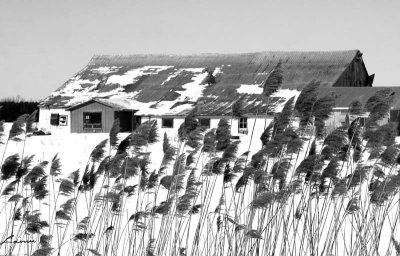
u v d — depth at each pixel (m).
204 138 11.41
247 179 10.70
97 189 18.72
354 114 11.25
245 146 35.12
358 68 67.12
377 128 11.05
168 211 10.68
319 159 10.59
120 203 11.23
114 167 11.07
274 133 11.16
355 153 11.30
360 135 11.30
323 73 63.09
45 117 60.66
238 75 65.12
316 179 10.97
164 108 59.12
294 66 64.81
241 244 10.85
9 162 10.88
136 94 64.69
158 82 66.56
